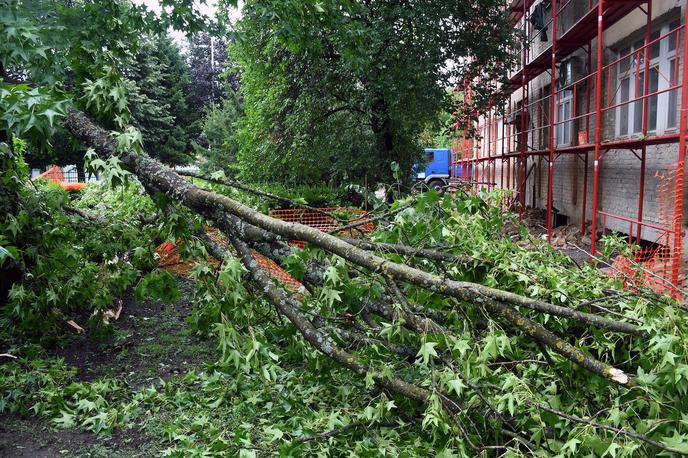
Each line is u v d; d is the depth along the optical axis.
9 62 3.88
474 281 3.79
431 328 3.19
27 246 5.18
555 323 3.51
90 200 8.05
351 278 3.81
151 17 5.55
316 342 3.57
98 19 4.89
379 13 12.09
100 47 4.88
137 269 5.51
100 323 5.29
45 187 7.06
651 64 9.58
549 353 3.25
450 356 3.24
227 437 3.28
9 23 3.75
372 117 14.13
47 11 4.58
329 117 15.16
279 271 6.87
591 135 12.35
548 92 15.83
